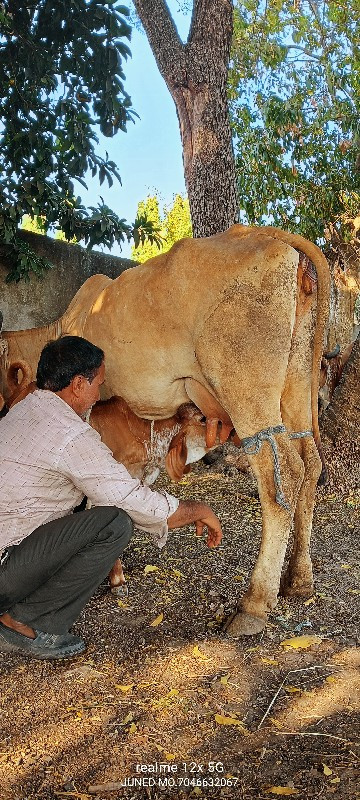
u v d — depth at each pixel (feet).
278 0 33.04
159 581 12.75
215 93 21.89
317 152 32.58
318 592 12.16
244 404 10.74
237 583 12.58
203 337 10.97
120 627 10.96
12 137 19.53
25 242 21.20
